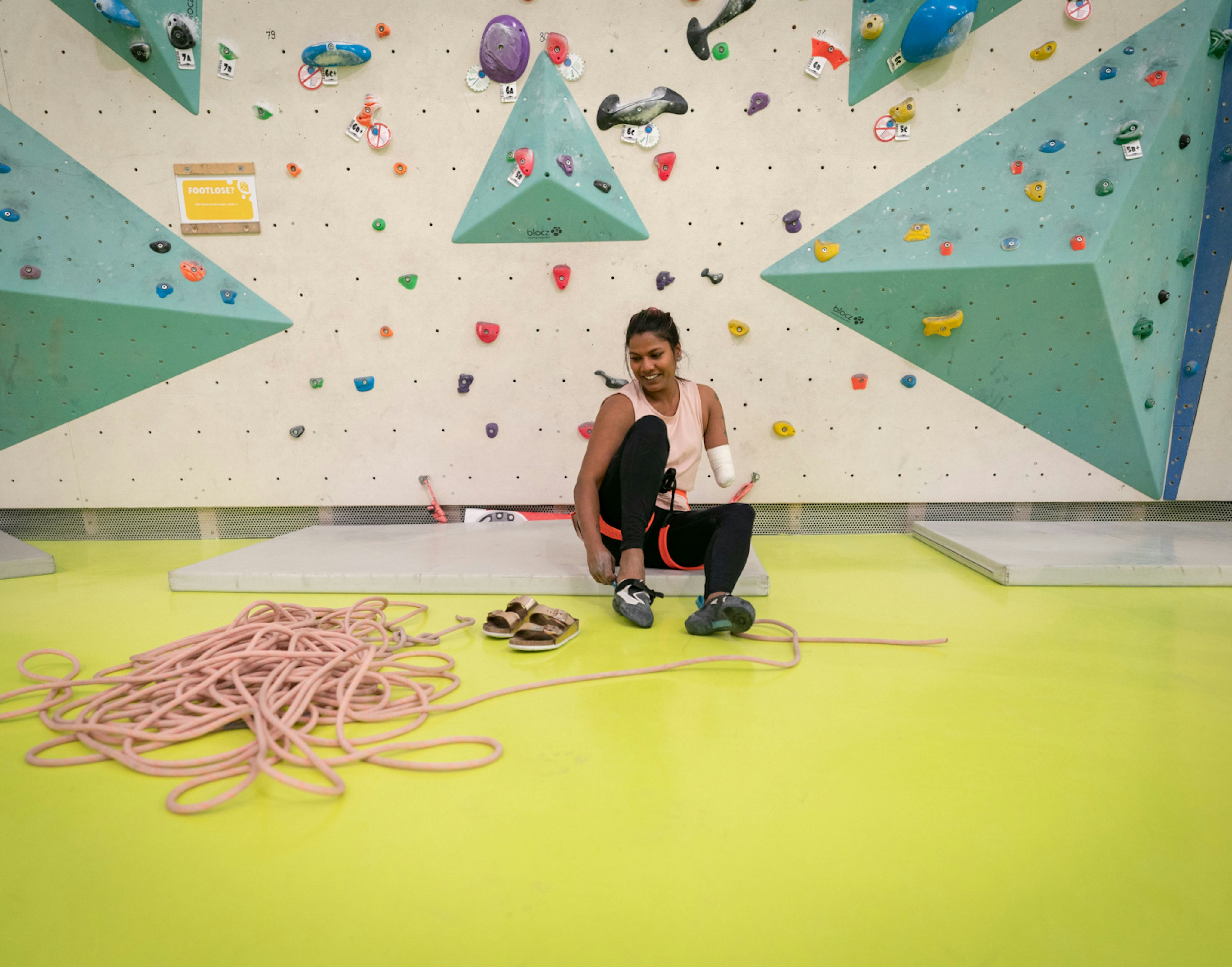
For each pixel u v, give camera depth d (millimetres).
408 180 2402
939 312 2383
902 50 2230
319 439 2580
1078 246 2254
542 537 2301
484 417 2557
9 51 2314
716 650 1444
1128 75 2230
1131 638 1509
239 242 2443
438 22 2307
